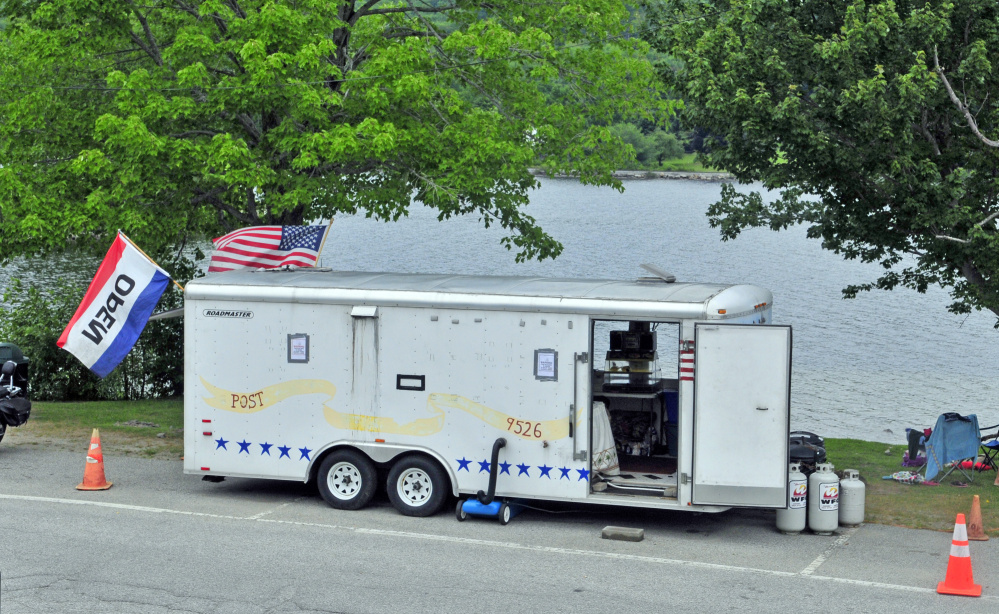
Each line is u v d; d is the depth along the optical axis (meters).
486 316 11.24
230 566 9.60
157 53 18.19
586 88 19.45
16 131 17.17
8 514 11.33
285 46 16.05
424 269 51.59
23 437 15.66
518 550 10.32
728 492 10.52
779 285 48.91
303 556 9.97
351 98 17.08
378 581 9.21
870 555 10.26
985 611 8.58
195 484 13.11
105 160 15.80
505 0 19.05
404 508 11.66
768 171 14.09
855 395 26.56
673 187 116.75
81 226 16.02
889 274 16.66
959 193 12.77
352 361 11.68
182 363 20.95
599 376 12.80
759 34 13.73
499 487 11.27
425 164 17.56
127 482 13.09
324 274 12.68
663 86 19.44
